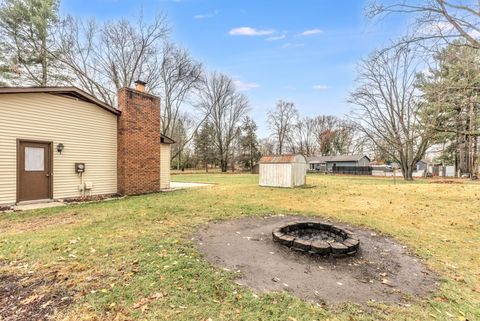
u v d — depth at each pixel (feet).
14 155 23.39
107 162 31.09
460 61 18.57
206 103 121.90
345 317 7.20
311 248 11.99
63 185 26.94
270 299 8.05
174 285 8.71
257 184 47.57
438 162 108.47
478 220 19.26
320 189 38.19
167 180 40.27
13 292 8.19
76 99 28.04
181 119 122.83
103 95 69.31
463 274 10.13
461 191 33.14
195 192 34.12
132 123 32.14
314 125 157.58
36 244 12.55
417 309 7.64
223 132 129.80
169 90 88.07
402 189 37.29
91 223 16.87
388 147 69.10
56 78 56.95
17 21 48.14
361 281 9.46
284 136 146.41
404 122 61.77
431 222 18.74
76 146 28.04
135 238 13.60
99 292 8.18
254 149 131.64
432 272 10.30
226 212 20.84
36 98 24.82
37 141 24.89
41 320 6.82
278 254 11.99
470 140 31.50
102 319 6.89
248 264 10.77
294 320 7.00
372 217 20.18
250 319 7.00
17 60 49.57
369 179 71.41
